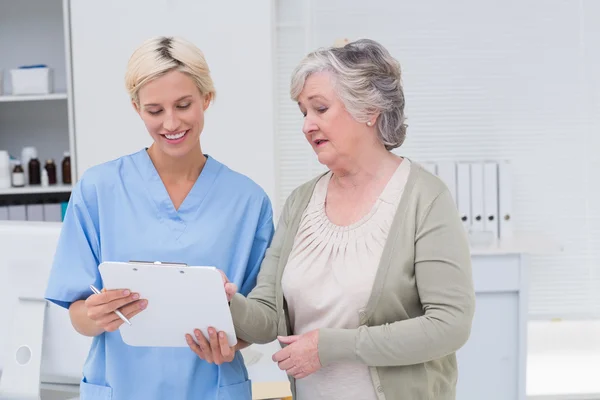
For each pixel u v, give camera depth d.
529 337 4.35
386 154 1.71
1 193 3.79
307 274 1.67
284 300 1.72
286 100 4.06
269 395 1.94
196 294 1.49
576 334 4.39
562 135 4.06
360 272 1.62
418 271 1.60
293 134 4.07
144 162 1.75
